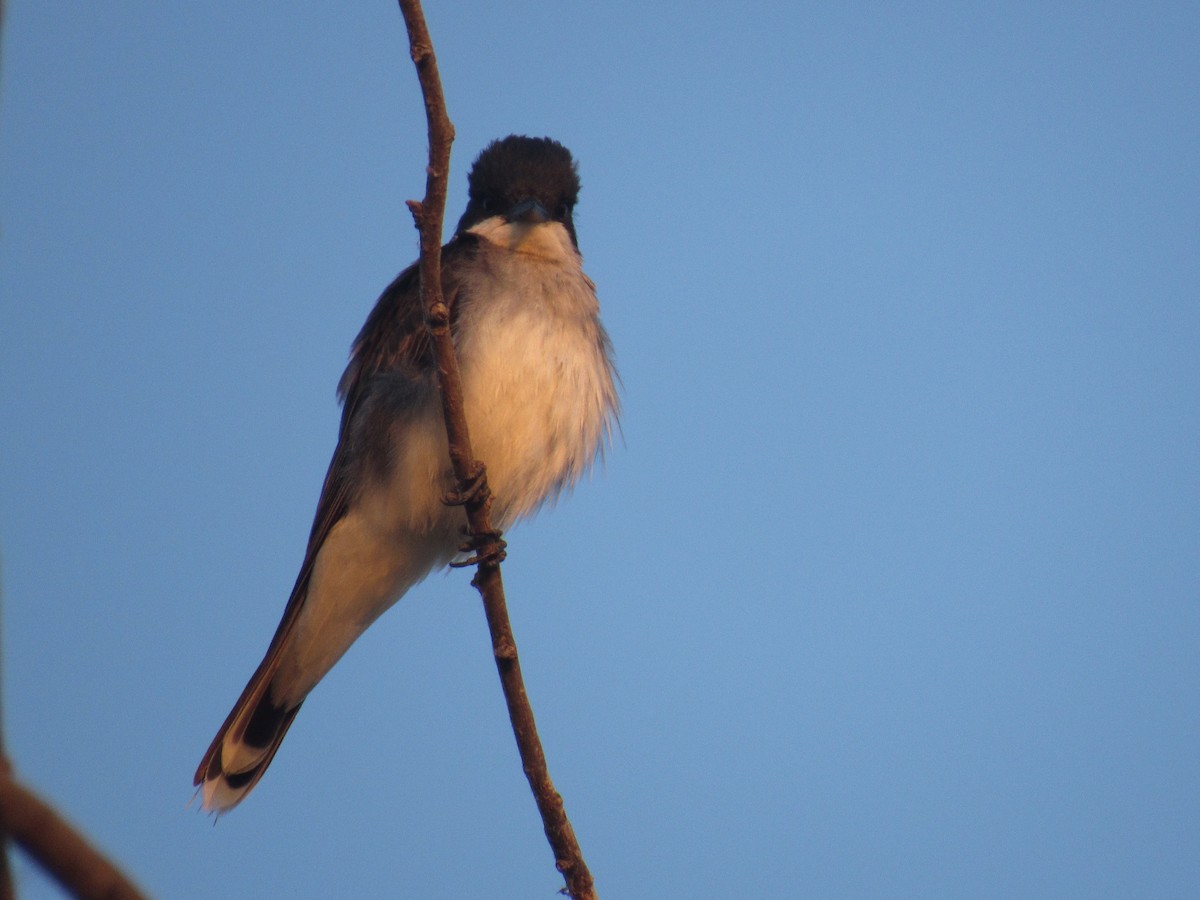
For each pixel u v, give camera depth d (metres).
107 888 3.69
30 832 3.63
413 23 7.14
